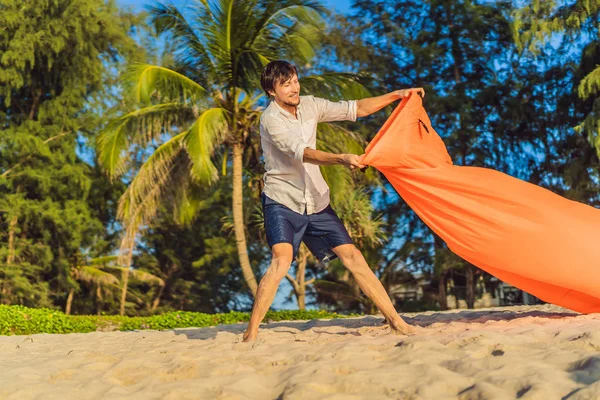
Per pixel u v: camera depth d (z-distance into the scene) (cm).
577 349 317
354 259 463
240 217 1578
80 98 2625
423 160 488
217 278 3256
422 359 322
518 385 259
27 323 1334
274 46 1485
